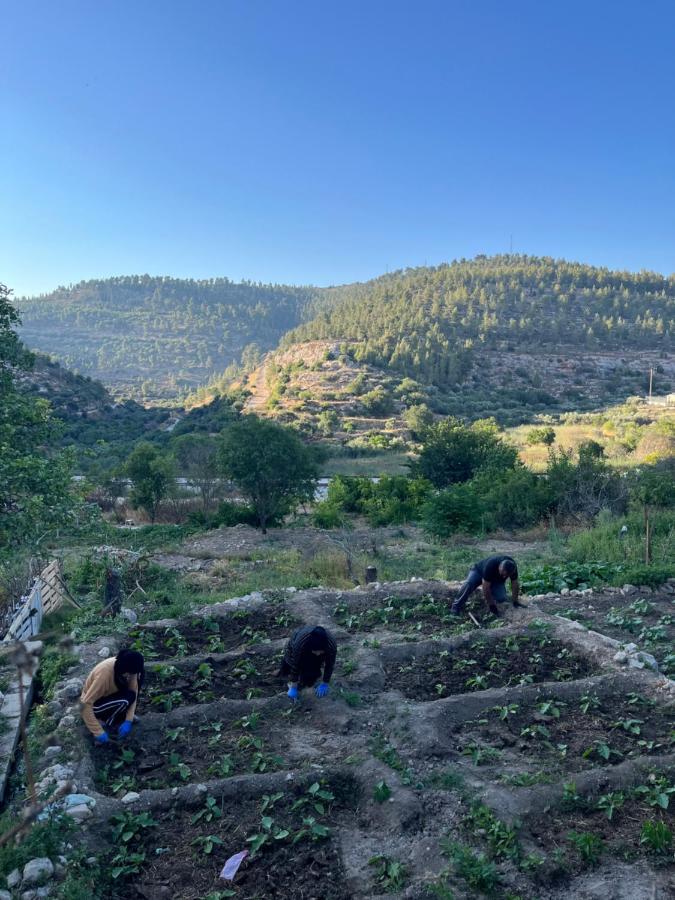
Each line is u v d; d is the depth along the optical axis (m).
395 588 12.18
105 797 5.70
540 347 166.38
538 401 124.38
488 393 127.38
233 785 5.80
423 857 4.92
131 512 34.41
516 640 9.42
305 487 25.95
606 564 14.43
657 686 7.69
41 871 4.72
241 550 21.31
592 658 8.72
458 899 4.50
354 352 142.50
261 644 9.37
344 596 11.92
